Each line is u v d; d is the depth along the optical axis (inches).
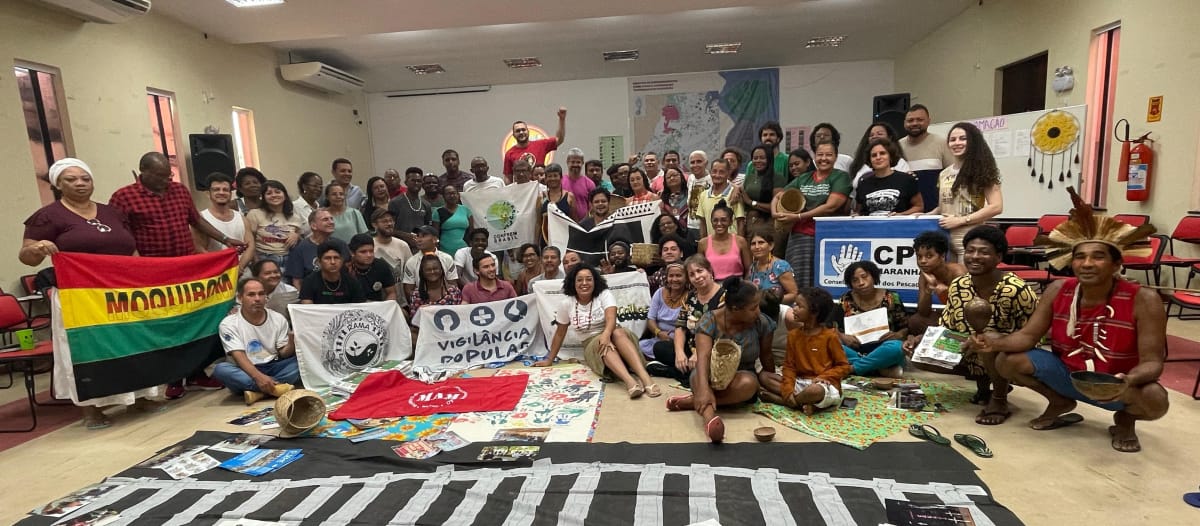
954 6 327.9
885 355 142.2
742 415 124.4
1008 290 113.9
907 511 82.0
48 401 157.6
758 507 84.8
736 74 458.0
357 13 274.2
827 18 341.1
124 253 141.6
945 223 154.7
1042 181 248.1
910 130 176.4
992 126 260.4
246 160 348.8
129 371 137.3
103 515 90.1
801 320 124.1
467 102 484.7
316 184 209.6
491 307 177.2
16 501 98.7
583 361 171.0
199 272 152.1
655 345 158.1
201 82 302.5
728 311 124.0
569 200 226.2
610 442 111.1
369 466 105.2
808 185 184.2
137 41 263.0
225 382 148.9
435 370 166.1
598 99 473.1
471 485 95.0
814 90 455.8
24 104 214.8
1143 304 95.3
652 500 88.0
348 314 165.8
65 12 227.1
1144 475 91.3
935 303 154.3
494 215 233.8
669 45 385.1
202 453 113.1
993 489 88.7
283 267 189.3
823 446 106.1
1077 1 247.3
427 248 190.7
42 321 200.5
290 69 370.9
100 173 243.9
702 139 469.1
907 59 419.5
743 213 199.8
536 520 84.0
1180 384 130.4
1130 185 216.5
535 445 110.2
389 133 495.5
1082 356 102.8
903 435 110.0
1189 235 191.8
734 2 273.7
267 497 94.0
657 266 193.2
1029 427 111.7
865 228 165.8
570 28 341.1
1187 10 195.0
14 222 205.6
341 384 154.7
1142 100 214.4
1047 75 270.4
